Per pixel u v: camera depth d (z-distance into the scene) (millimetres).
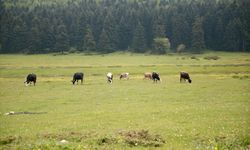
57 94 56438
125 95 53969
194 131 26875
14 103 47500
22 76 93000
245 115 34219
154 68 105500
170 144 22672
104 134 24750
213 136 24562
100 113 37750
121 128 28969
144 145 22125
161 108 40531
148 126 29766
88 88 64625
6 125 31969
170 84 69688
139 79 83562
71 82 77125
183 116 34531
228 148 20219
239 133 25234
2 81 80875
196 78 81562
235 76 82188
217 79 77688
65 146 20031
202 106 41250
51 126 30969
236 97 48875
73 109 41625
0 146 22156
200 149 20469
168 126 29484
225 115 34438
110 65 118312
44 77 90812
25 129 29797
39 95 55531
